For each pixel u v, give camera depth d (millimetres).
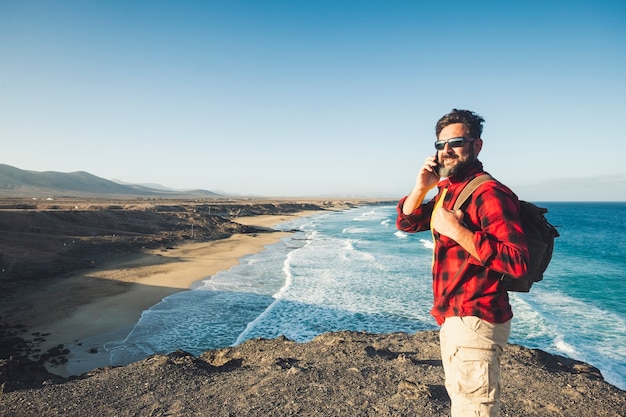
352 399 5164
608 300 19922
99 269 27094
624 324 15859
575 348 13141
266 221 86562
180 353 7508
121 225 44938
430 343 8297
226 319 16781
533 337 14273
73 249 30594
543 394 5492
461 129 1813
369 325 15734
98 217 44094
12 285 21281
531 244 1662
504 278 1705
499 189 1670
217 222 59750
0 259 24266
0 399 5363
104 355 13164
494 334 1726
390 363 6715
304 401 5109
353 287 22234
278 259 32906
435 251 1956
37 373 10016
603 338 14234
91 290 21391
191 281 24156
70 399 5320
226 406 5043
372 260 31984
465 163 1828
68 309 17969
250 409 4922
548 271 28219
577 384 5867
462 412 1802
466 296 1745
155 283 23453
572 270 28766
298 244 44406
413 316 16859
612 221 94062
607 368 11594
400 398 5164
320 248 40562
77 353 13289
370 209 172000
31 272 23797
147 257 32781
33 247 28203
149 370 6406
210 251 37812
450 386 1871
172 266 29141
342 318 16672
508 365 6703
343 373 6137
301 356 7383
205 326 15922
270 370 6359
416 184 2055
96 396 5426
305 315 17078
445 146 1831
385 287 22203
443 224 1655
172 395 5465
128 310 18000
